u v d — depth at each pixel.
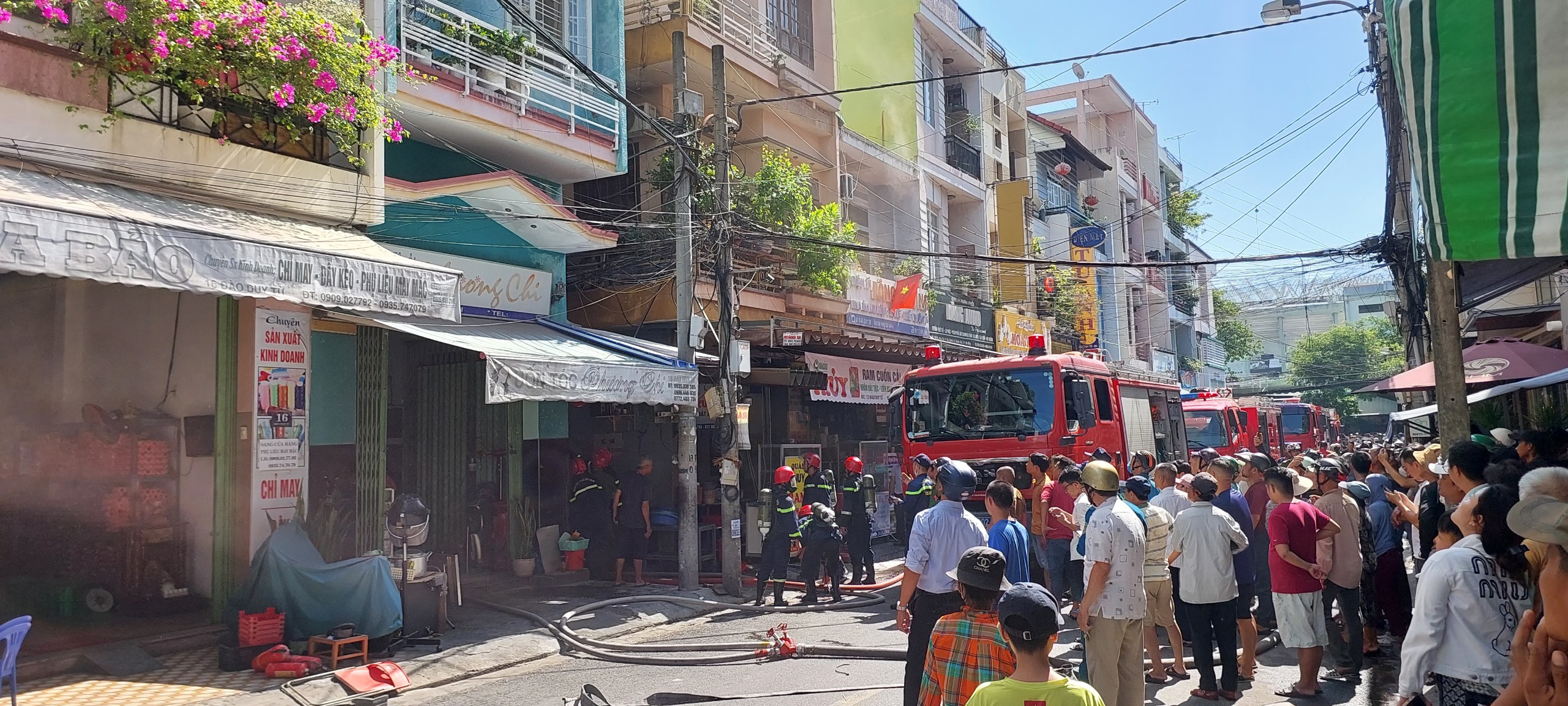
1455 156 4.40
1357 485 8.90
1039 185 34.84
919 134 24.83
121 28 7.96
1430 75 4.49
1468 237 4.36
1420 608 4.10
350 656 7.88
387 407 10.89
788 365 16.62
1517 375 11.24
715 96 12.53
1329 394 53.72
